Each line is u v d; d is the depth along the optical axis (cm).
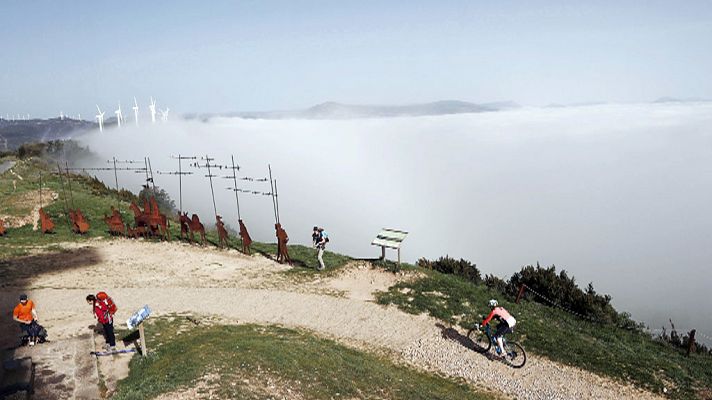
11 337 1599
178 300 2091
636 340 2050
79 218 3116
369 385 1283
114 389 1230
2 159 7156
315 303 2127
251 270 2570
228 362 1242
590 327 2122
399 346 1786
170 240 3105
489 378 1589
